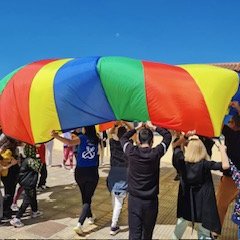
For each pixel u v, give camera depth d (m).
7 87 4.92
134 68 4.36
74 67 4.55
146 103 4.22
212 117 4.15
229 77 4.44
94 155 4.75
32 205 5.50
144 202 3.58
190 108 4.12
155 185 3.62
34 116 4.57
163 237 4.66
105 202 6.56
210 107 4.17
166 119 4.14
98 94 4.42
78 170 4.73
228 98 4.39
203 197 3.77
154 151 3.58
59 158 12.77
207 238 3.85
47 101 4.52
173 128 4.11
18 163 5.42
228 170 4.02
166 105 4.15
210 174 3.82
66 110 4.47
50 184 8.06
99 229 5.04
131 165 3.63
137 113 4.29
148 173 3.57
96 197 6.93
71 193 7.18
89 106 4.44
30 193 5.10
